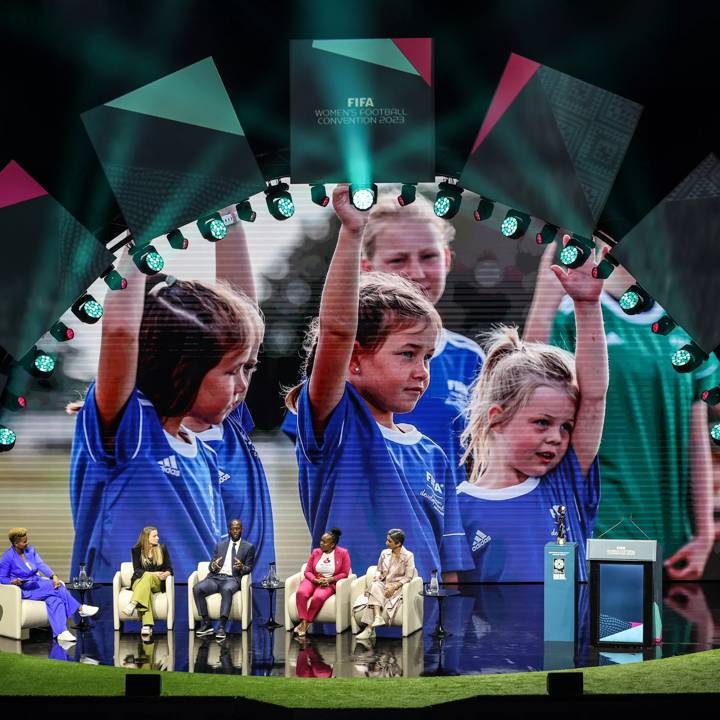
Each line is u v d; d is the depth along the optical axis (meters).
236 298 33.09
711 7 27.42
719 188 30.19
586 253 29.70
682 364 30.77
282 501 33.19
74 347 32.97
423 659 22.62
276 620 27.55
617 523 33.28
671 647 23.66
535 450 33.31
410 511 33.22
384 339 33.16
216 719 13.52
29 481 33.00
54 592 25.20
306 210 33.03
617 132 29.11
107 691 19.78
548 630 24.50
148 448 33.06
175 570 32.91
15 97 29.00
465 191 32.97
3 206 29.44
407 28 28.92
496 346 33.28
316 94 29.11
